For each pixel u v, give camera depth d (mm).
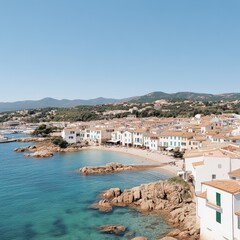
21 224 68438
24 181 108562
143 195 82125
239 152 72938
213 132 150250
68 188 98750
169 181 85562
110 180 110125
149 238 58969
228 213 46500
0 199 86750
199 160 79250
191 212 67812
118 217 71000
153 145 177625
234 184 49062
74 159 158000
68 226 66750
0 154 179000
